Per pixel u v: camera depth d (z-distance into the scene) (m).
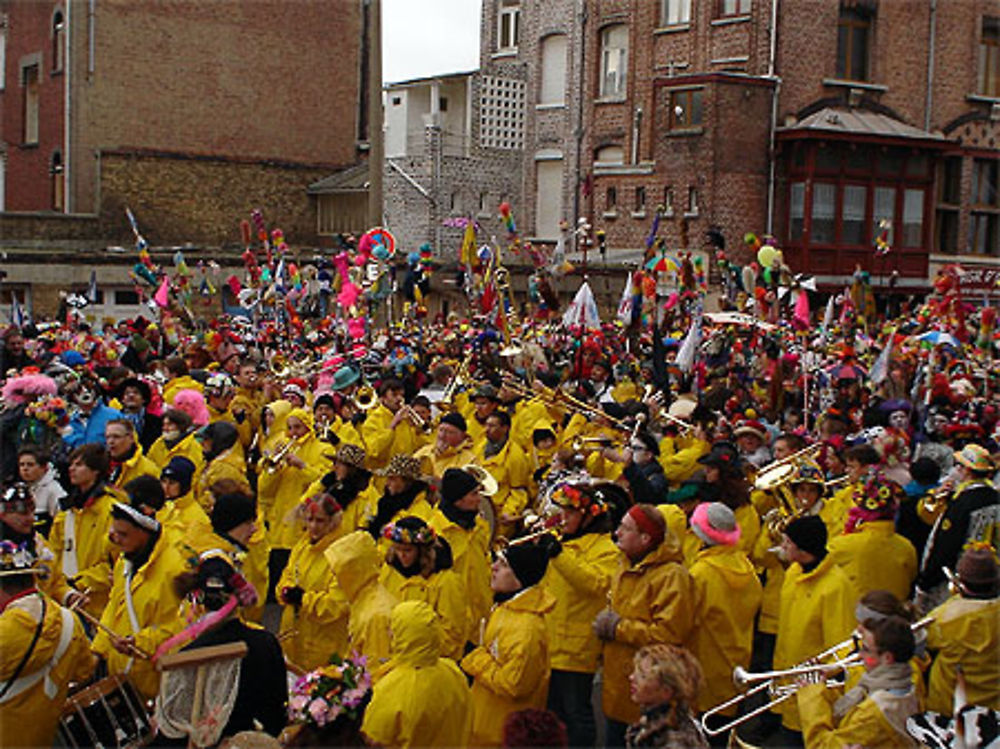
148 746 5.28
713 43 27.67
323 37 31.30
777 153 27.28
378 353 13.67
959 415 10.55
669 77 27.50
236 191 30.11
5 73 30.44
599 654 6.32
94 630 6.55
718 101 26.80
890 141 27.44
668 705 4.41
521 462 9.27
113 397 10.75
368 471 7.48
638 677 4.46
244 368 11.27
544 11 30.52
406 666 4.91
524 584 5.57
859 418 11.37
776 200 27.39
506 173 31.16
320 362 13.30
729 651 6.16
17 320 17.61
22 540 6.01
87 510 7.00
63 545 7.03
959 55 28.92
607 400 12.11
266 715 5.21
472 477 6.66
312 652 6.60
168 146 29.11
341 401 10.47
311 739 4.54
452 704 4.95
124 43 28.38
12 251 23.95
